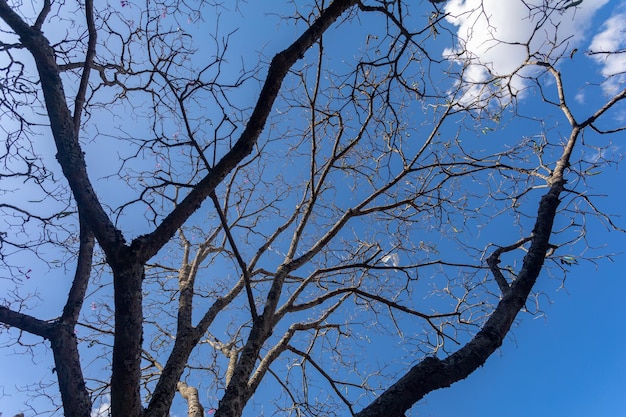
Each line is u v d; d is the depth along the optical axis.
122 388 2.70
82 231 3.72
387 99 4.58
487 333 2.48
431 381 2.22
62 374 3.13
